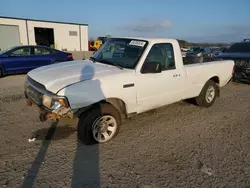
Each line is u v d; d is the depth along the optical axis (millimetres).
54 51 10109
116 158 3004
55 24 30719
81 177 2562
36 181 2453
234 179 2629
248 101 6211
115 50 4098
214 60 5938
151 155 3117
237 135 3895
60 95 2869
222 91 7477
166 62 4117
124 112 3697
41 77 3293
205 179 2611
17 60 8836
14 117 4293
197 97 5207
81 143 3379
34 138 3441
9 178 2475
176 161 2982
